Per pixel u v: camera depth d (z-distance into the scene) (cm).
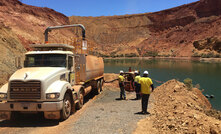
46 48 847
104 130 506
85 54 1025
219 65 5397
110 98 1095
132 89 1273
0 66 1409
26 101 598
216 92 1706
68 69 798
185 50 13925
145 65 5934
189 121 487
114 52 19550
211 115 653
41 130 545
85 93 970
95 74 1212
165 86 1148
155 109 718
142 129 504
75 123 582
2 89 614
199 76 3009
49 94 594
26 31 8219
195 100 852
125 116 641
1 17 7994
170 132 460
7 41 2130
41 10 15188
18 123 625
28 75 612
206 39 11719
